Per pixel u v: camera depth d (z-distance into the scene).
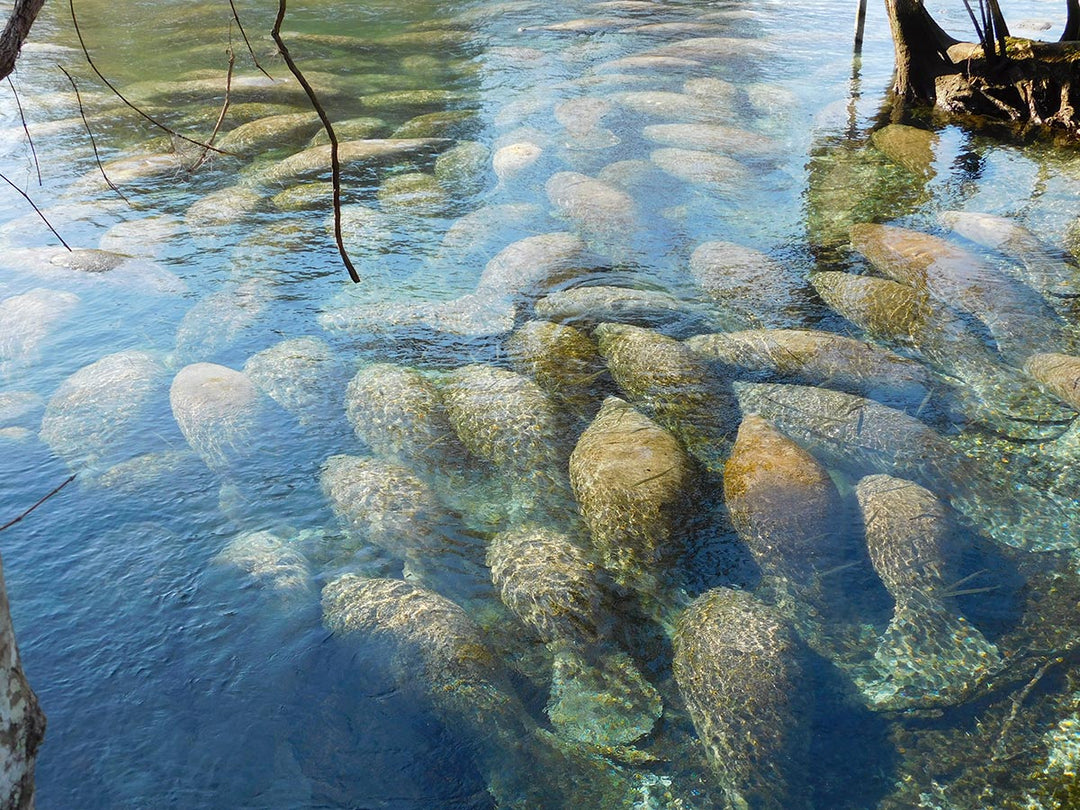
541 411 7.06
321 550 6.04
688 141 12.58
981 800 4.44
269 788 4.68
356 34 20.09
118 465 6.80
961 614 5.39
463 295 9.12
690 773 4.62
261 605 5.63
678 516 6.05
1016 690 4.94
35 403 7.60
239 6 22.67
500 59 17.61
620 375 7.64
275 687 5.14
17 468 6.80
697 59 16.80
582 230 10.18
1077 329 8.02
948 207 10.42
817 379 7.45
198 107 15.08
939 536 5.80
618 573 5.71
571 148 12.56
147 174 12.24
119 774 4.74
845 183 11.23
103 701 5.10
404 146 12.96
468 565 5.88
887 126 12.91
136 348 8.36
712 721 4.77
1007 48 12.88
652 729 4.84
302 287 9.38
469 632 5.27
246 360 8.08
